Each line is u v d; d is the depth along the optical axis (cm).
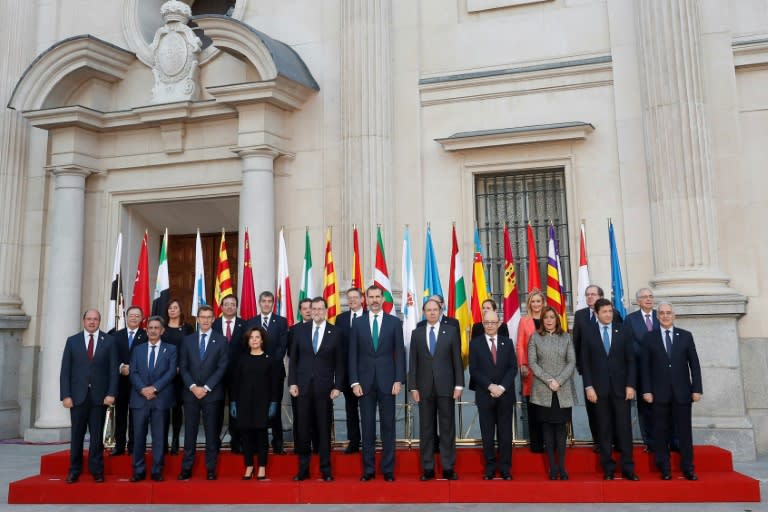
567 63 1131
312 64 1257
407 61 1212
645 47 1071
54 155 1301
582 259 948
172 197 1318
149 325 840
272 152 1201
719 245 1021
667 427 762
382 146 1168
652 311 848
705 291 975
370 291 816
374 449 798
